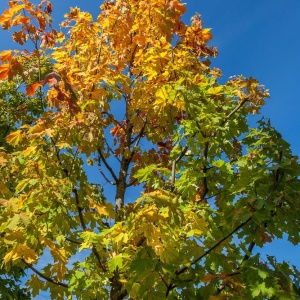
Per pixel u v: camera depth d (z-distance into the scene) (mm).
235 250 4988
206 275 4379
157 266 3875
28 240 3857
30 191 4227
